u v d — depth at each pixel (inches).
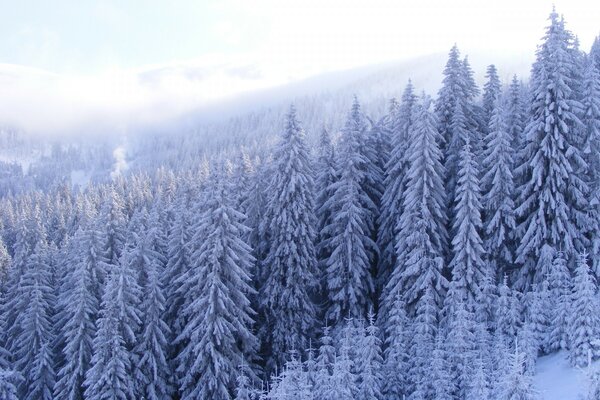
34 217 2689.5
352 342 1267.2
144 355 1316.4
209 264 1346.0
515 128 1610.5
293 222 1476.4
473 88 1726.1
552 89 1429.6
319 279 1573.6
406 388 1210.0
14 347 1604.3
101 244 1509.6
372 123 1883.6
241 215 1389.0
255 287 1579.7
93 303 1419.8
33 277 1637.6
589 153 1429.6
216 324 1285.7
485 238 1476.4
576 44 1578.5
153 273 1371.8
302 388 1040.8
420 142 1453.0
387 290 1524.4
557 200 1378.0
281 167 1535.4
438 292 1398.9
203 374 1296.8
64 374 1477.6
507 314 1238.3
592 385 844.0
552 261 1333.7
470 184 1375.5
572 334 1093.8
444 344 1187.9
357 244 1530.5
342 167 1651.1
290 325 1471.5
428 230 1455.5
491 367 1116.5
